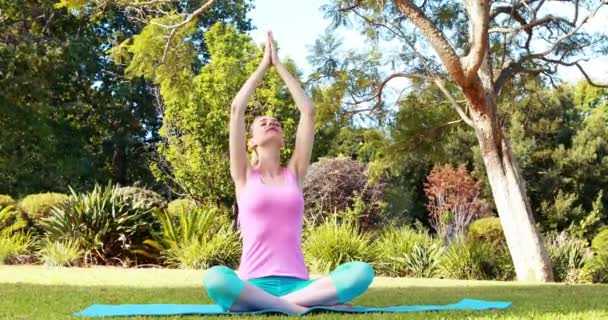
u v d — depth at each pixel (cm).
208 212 1448
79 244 1340
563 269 1492
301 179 553
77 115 2964
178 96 1459
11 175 2738
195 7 2939
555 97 2848
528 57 1412
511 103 1745
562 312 499
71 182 2855
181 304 560
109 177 3141
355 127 1659
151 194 1515
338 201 2253
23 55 2366
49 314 479
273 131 546
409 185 2941
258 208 520
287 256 519
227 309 493
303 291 502
